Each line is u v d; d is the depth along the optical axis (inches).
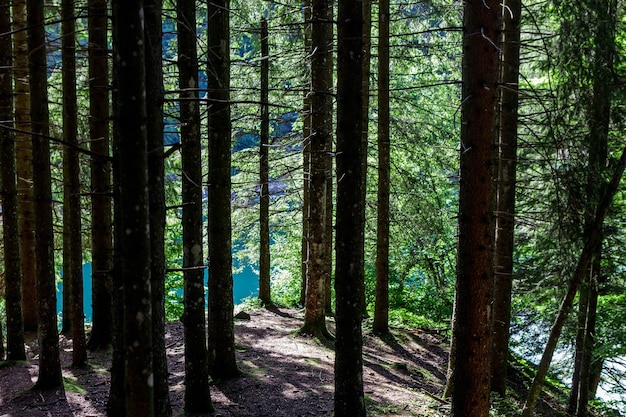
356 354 262.1
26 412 296.4
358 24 243.1
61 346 446.9
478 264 251.9
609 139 390.0
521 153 402.0
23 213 490.9
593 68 313.9
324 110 439.5
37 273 319.9
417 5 510.6
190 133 272.7
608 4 326.6
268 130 633.6
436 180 651.5
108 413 240.5
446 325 660.7
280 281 900.6
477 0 239.9
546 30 411.8
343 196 252.8
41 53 296.2
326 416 310.3
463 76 249.6
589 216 351.9
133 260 141.8
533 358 594.9
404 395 376.8
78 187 360.8
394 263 778.8
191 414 297.7
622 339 386.6
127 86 137.5
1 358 394.3
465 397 259.4
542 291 392.5
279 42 597.9
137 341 143.5
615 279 431.5
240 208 700.0
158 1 186.5
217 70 311.6
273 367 401.4
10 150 362.3
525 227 448.8
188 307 294.8
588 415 464.8
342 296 259.0
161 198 185.0
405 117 605.9
